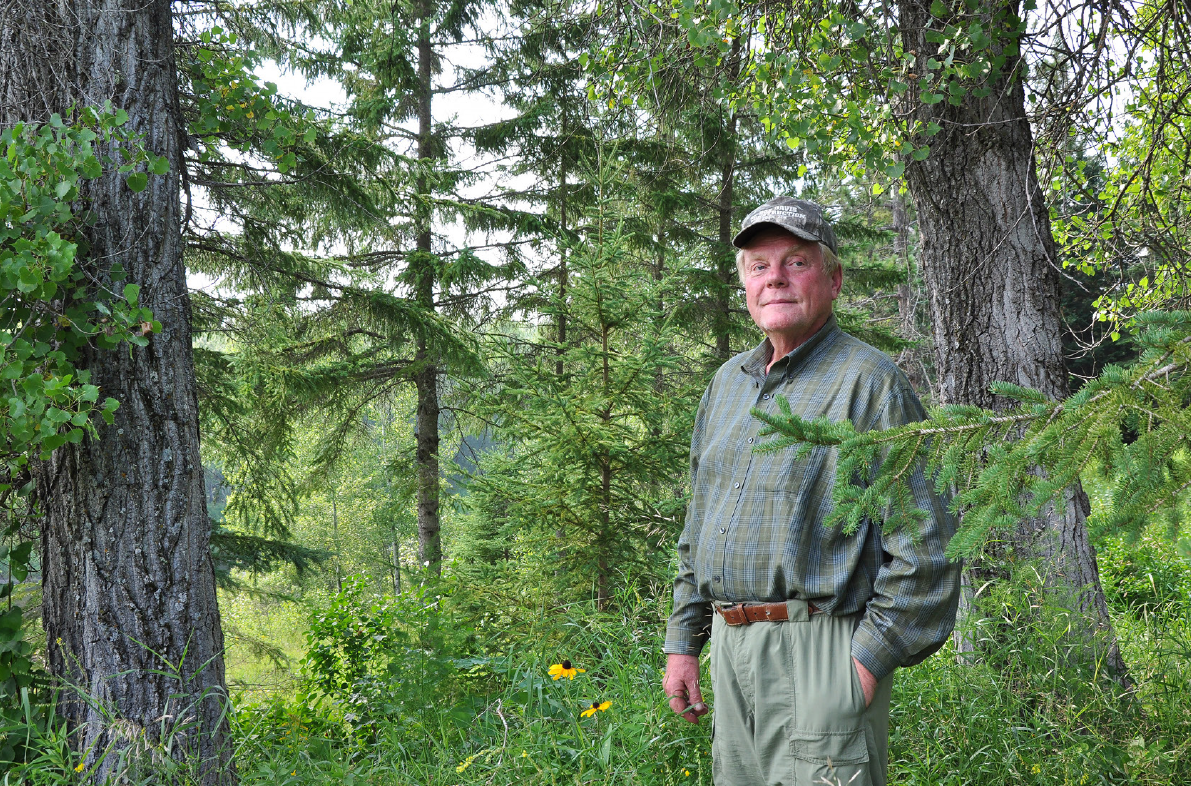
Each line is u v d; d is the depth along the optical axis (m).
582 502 3.97
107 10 2.47
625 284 4.03
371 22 7.91
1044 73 2.91
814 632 1.75
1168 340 1.08
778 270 1.90
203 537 2.58
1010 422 1.27
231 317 6.50
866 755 1.69
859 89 3.15
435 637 3.39
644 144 8.34
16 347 2.11
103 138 2.36
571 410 3.81
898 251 12.41
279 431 7.64
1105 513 1.08
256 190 5.64
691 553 2.18
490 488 4.07
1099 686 2.52
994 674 2.51
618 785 2.35
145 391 2.46
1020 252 2.89
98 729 2.42
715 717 1.93
